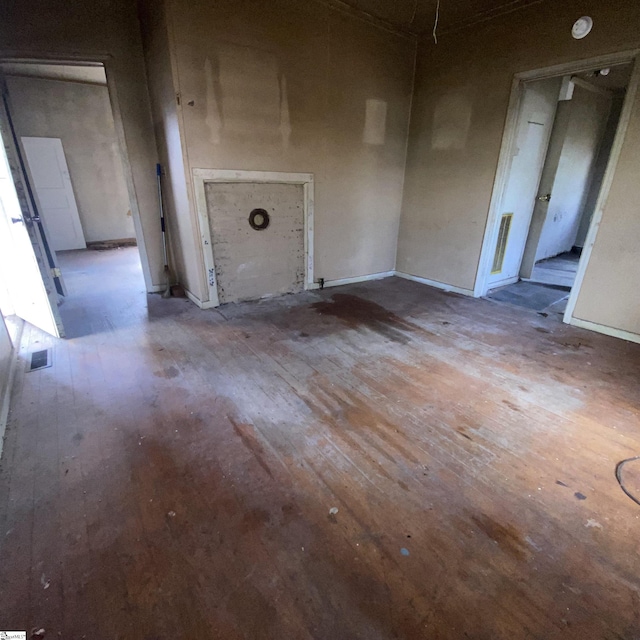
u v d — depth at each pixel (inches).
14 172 90.1
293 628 39.2
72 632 38.7
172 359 96.4
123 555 46.6
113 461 61.9
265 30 115.1
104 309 132.4
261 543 48.3
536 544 48.5
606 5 99.7
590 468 61.5
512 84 124.9
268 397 80.4
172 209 135.6
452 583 43.7
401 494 56.0
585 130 200.2
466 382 87.4
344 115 142.6
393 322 124.2
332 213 153.9
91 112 242.1
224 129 116.7
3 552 46.8
